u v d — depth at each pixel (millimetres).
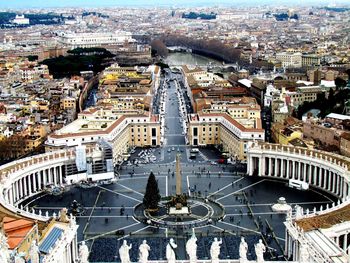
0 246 159625
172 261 169875
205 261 180875
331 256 180000
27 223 191875
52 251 183500
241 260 172500
